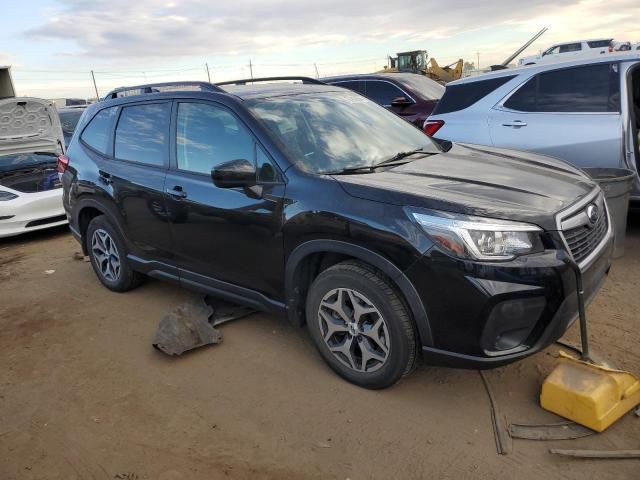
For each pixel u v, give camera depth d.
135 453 2.89
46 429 3.16
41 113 9.34
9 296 5.41
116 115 4.79
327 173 3.34
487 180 3.19
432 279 2.76
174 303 4.80
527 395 3.08
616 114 5.04
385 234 2.88
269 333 4.07
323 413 3.08
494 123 5.81
